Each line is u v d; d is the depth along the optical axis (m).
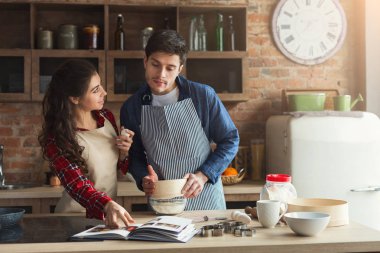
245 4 4.02
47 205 3.49
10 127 4.12
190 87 2.52
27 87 3.78
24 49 3.79
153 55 2.22
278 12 4.32
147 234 1.68
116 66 3.91
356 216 3.71
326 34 4.36
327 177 3.69
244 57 3.99
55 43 4.05
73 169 2.11
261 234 1.77
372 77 4.24
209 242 1.64
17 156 4.13
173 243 1.63
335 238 1.69
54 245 1.62
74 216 2.22
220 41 4.07
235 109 4.33
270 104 4.35
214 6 4.02
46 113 2.23
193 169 2.57
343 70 4.39
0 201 3.45
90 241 1.68
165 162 2.57
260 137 4.34
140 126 2.56
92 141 2.36
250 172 4.18
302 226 1.70
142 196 3.54
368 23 4.23
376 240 1.66
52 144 2.18
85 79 2.22
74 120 2.31
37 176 4.14
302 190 3.67
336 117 3.73
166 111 2.49
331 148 3.69
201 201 2.49
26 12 4.12
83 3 3.91
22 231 1.88
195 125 2.53
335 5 4.36
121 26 4.00
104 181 2.39
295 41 4.34
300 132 3.67
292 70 4.36
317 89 4.33
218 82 4.05
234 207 3.92
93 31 3.89
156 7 4.02
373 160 3.73
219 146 2.52
